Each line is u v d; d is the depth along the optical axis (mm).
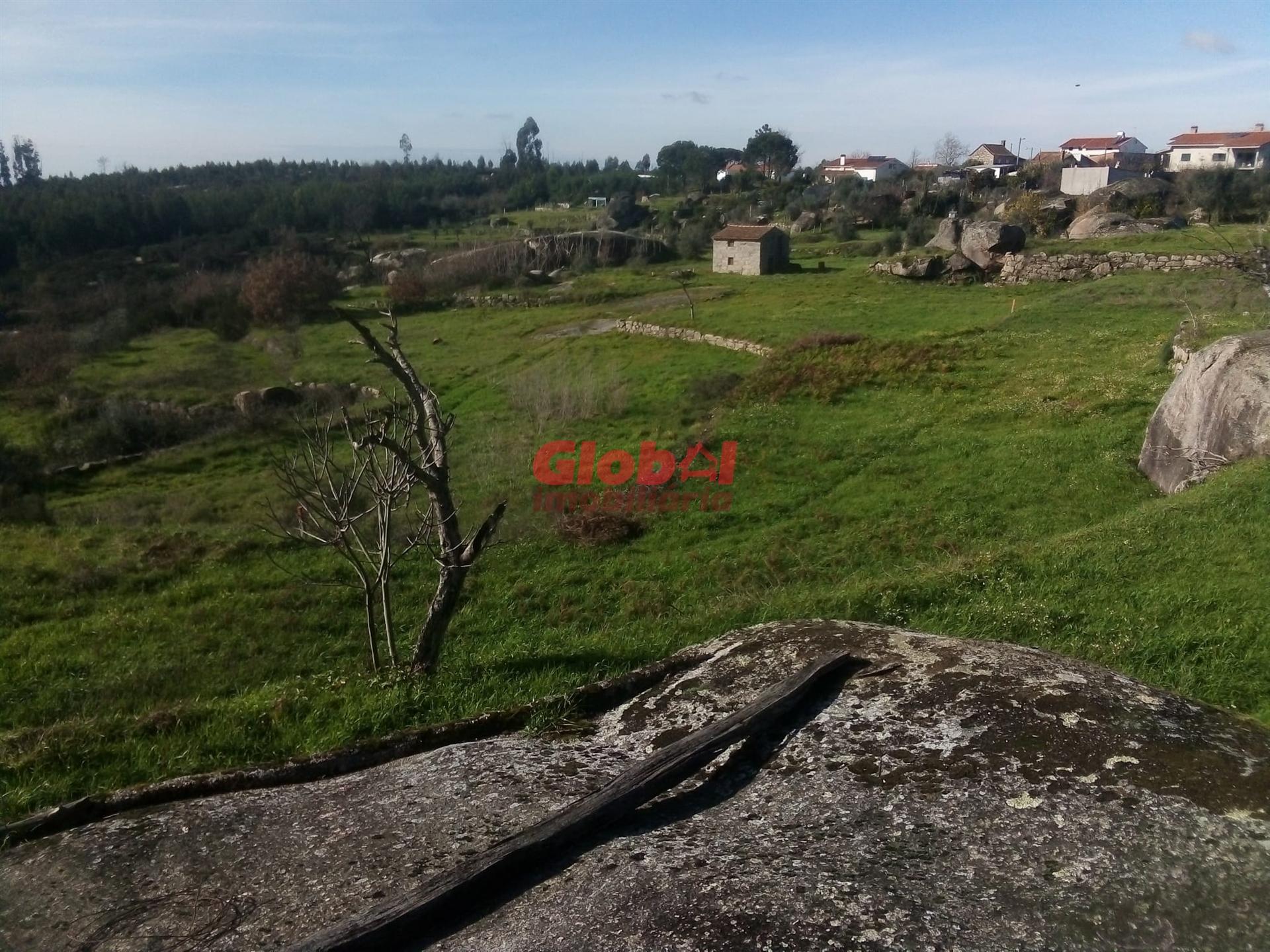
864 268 49000
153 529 18281
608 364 32531
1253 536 9625
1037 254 38125
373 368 36469
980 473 17203
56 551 16469
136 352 43031
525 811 3428
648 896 2748
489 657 8148
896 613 8367
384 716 5949
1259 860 2785
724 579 13844
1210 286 29766
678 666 4734
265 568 15141
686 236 63281
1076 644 7391
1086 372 22859
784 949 2473
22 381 35969
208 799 3895
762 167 113000
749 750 3613
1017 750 3326
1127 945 2510
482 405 28812
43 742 5863
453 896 2881
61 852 3473
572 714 4473
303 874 3203
